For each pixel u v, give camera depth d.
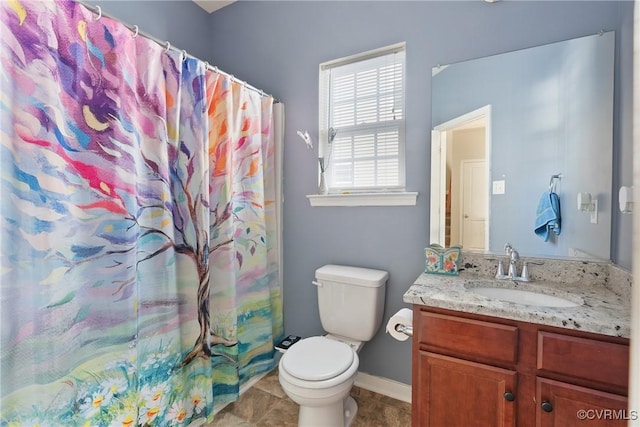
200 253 1.54
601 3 1.31
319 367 1.37
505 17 1.49
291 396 1.34
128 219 1.24
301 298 2.11
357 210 1.88
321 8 1.99
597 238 1.32
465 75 1.58
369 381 1.86
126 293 1.23
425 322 1.19
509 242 1.49
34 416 1.01
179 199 1.49
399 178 1.83
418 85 1.70
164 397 1.40
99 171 1.16
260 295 1.96
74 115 1.09
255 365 1.95
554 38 1.40
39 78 1.00
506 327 1.06
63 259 1.07
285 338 2.03
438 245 1.65
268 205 2.06
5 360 0.95
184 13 2.21
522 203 1.46
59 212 1.06
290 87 2.11
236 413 1.67
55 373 1.05
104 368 1.18
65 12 1.07
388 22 1.78
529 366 1.03
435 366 1.17
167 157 1.40
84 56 1.12
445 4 1.63
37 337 1.02
